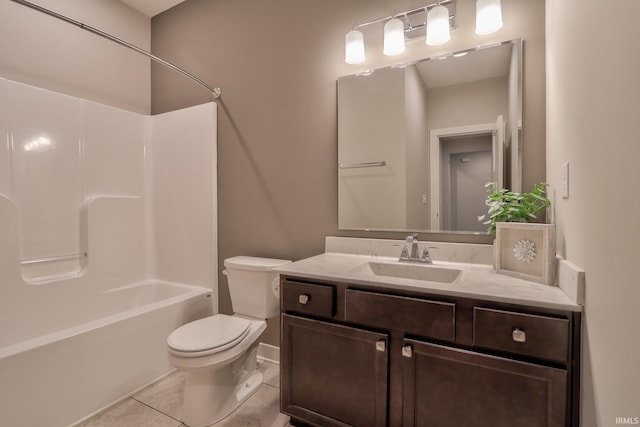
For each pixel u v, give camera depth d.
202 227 2.35
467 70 1.53
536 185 1.37
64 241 2.12
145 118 2.61
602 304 0.72
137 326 1.78
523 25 1.41
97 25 2.36
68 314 2.07
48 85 2.11
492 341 0.99
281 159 2.05
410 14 1.65
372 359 1.20
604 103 0.71
